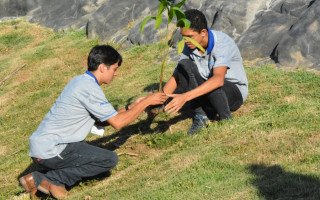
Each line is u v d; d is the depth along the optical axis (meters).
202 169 3.97
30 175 4.18
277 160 3.83
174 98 4.32
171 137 5.10
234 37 8.28
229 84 4.95
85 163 4.13
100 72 4.10
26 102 8.95
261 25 7.88
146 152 5.03
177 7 4.18
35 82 10.12
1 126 7.88
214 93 4.75
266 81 6.27
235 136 4.63
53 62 11.16
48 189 4.17
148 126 5.71
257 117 5.09
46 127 4.06
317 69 6.46
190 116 5.71
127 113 4.09
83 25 13.23
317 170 3.47
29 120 7.88
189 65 4.82
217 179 3.73
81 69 10.39
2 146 6.82
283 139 4.26
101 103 4.02
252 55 7.51
